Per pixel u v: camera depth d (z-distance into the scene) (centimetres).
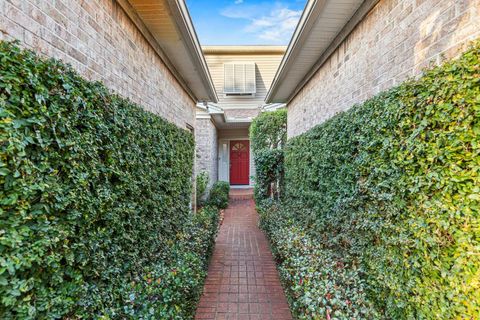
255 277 388
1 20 120
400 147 193
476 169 134
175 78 455
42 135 133
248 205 955
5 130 112
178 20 294
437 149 157
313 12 288
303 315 216
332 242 316
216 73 1159
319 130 382
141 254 263
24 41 134
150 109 330
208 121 922
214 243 494
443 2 170
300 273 254
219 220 613
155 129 312
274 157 772
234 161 1330
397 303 194
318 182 387
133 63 278
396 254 199
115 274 205
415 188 175
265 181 784
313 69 453
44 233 133
